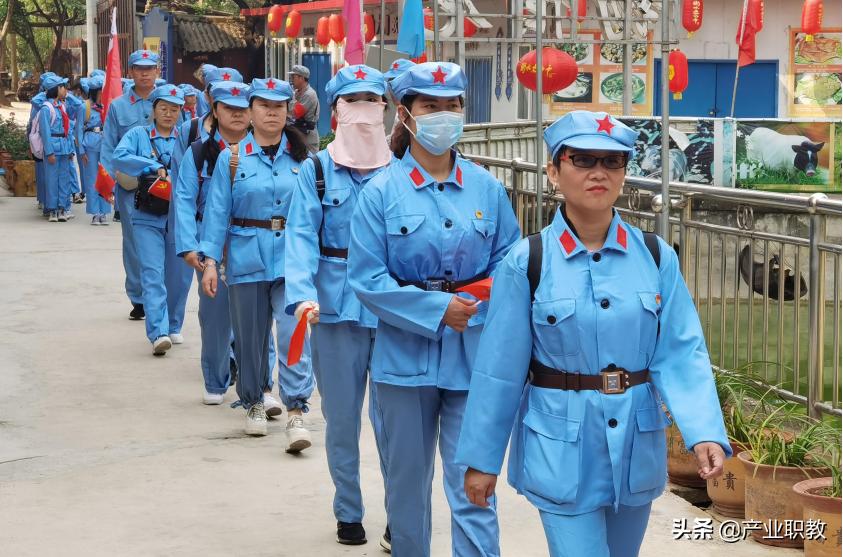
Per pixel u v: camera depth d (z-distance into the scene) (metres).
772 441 6.36
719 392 7.19
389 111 9.70
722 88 27.42
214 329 8.91
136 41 36.59
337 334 6.13
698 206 14.02
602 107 25.69
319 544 6.27
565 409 4.08
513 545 6.23
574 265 4.11
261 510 6.78
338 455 6.21
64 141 20.36
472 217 5.29
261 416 8.30
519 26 20.83
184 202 8.51
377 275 5.23
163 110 10.77
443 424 5.34
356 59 12.44
